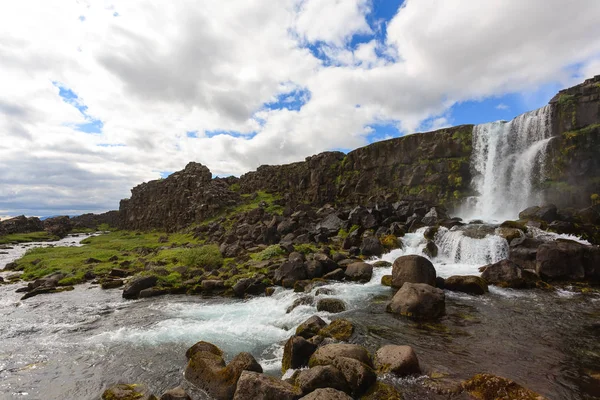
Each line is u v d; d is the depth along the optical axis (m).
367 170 52.75
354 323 13.57
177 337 13.52
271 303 17.95
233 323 14.96
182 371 10.55
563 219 26.34
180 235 58.28
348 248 30.16
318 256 23.91
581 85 32.75
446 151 43.31
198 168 76.88
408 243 27.67
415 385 8.52
